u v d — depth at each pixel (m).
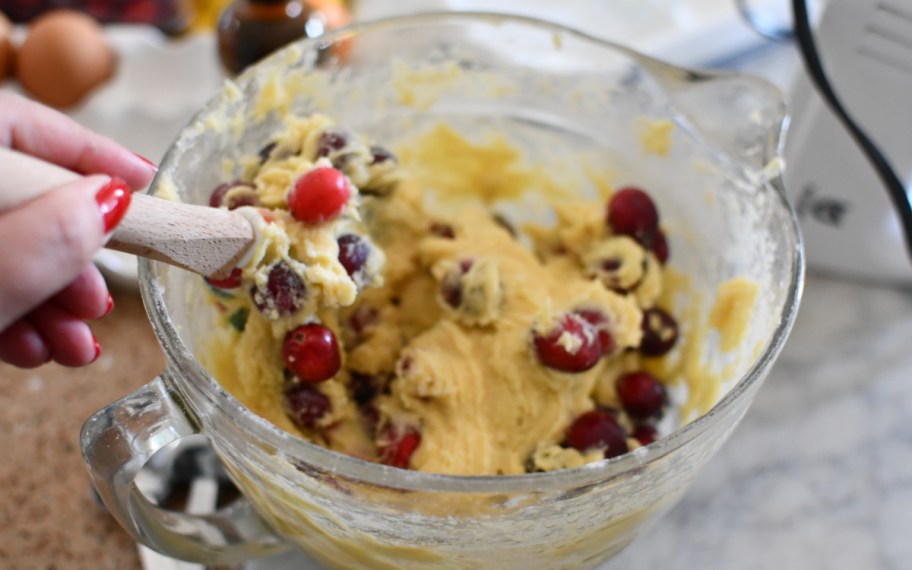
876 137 0.40
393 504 0.28
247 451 0.29
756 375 0.29
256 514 0.34
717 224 0.37
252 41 0.48
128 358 0.41
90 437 0.28
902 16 0.37
